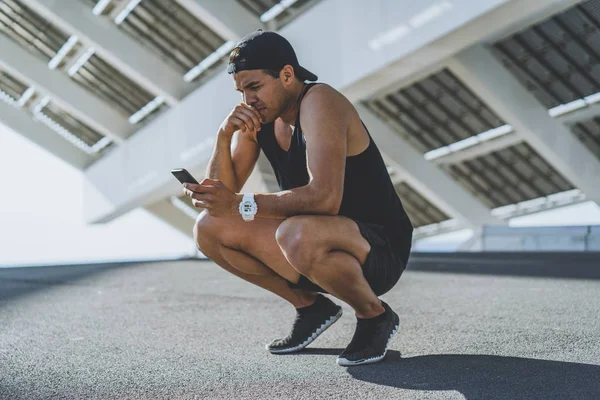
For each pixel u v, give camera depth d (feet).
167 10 60.64
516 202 66.95
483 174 64.54
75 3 61.05
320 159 8.05
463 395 6.82
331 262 8.14
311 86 8.43
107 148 93.04
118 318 13.35
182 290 19.08
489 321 11.91
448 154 61.00
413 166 61.36
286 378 7.82
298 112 8.55
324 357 9.00
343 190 8.60
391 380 7.56
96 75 74.02
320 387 7.35
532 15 41.81
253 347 9.92
